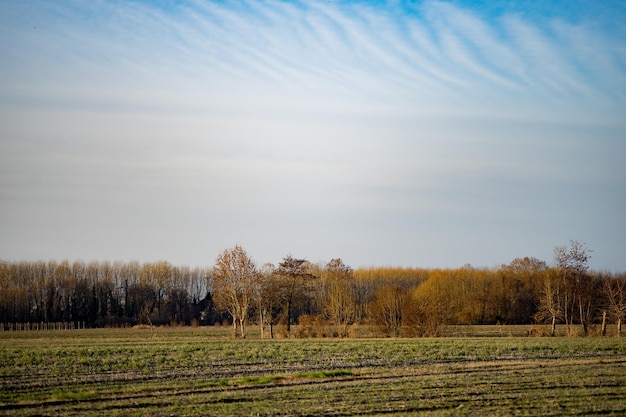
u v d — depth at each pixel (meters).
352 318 88.12
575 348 55.16
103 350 52.03
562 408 28.27
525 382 35.22
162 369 40.91
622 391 32.44
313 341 67.00
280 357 48.41
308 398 30.64
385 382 35.41
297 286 91.06
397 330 80.56
